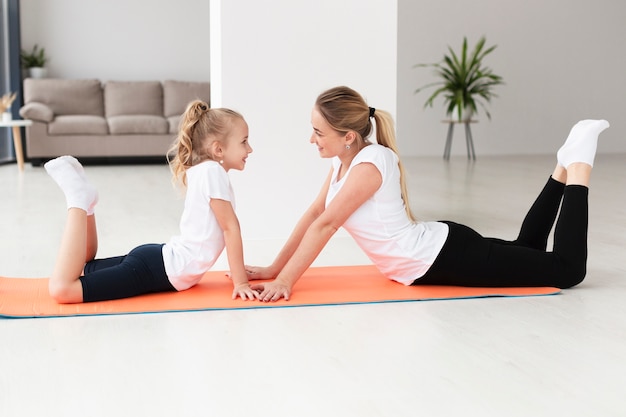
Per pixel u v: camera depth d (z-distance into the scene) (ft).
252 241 12.51
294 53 12.50
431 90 32.53
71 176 8.25
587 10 33.47
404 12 32.07
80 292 8.11
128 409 5.50
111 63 31.94
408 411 5.44
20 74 29.73
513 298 8.53
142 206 17.04
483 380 6.05
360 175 8.42
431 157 31.71
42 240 12.71
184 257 8.50
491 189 20.12
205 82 31.07
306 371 6.25
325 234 8.54
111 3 31.68
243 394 5.76
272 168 12.63
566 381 6.03
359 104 8.53
